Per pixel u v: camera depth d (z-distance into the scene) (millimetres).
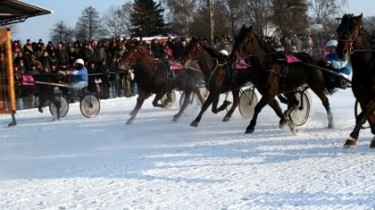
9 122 16422
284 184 7152
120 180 7754
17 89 16453
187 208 6254
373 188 6812
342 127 12141
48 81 17672
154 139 11516
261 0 54156
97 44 22344
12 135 13344
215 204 6367
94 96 17109
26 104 20344
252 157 9000
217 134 11812
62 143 11680
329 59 12547
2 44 10062
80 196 6965
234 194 6766
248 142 10477
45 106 19922
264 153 9312
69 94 17047
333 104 17266
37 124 15547
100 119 16094
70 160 9656
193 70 14664
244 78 13664
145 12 67188
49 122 15953
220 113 15945
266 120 13773
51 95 16734
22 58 18359
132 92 23531
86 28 74000
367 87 9211
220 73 13305
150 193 6973
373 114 9562
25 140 12375
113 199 6754
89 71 21141
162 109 18172
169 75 14508
